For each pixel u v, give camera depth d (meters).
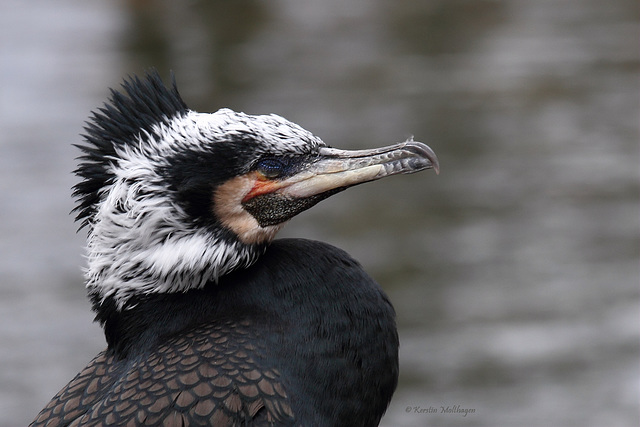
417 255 18.34
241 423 5.39
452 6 36.38
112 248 5.79
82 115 25.14
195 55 31.02
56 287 17.14
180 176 5.76
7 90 27.27
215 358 5.50
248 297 5.81
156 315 5.82
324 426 5.62
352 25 34.12
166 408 5.35
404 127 24.84
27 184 20.94
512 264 18.02
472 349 15.64
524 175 21.86
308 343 5.64
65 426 5.62
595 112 25.77
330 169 6.09
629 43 31.03
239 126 5.89
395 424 14.27
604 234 19.14
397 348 5.94
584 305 16.69
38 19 35.03
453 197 20.88
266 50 31.50
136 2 37.03
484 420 14.12
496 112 25.88
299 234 19.09
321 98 26.98
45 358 15.28
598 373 15.06
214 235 5.83
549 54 30.39
